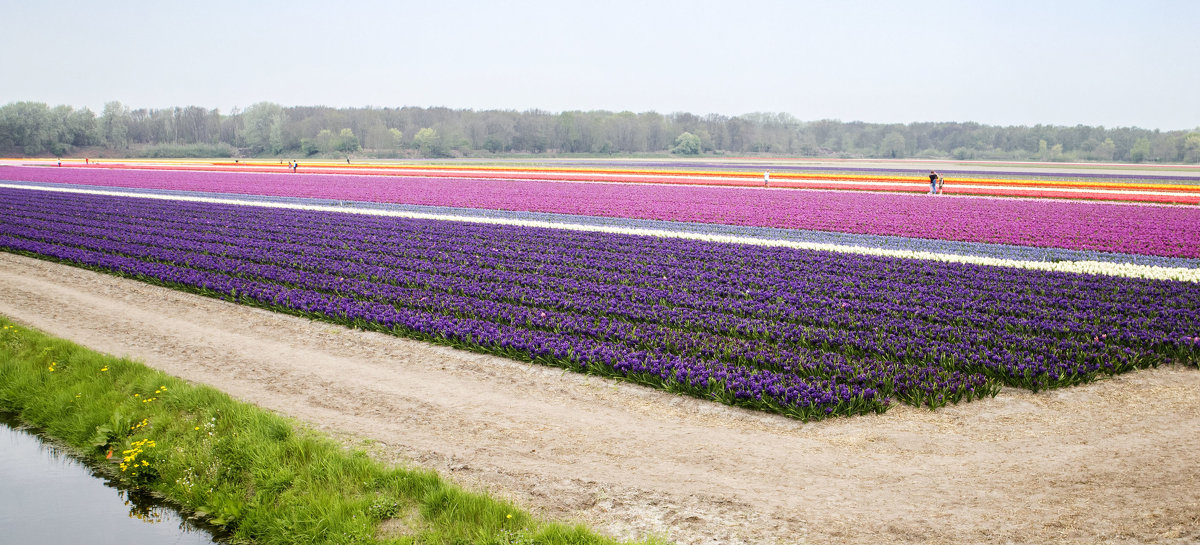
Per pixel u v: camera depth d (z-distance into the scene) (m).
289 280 25.97
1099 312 20.56
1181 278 25.14
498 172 91.06
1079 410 13.98
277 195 59.72
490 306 21.89
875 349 17.27
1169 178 84.06
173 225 40.62
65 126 186.62
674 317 20.34
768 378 15.48
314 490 11.53
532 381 16.39
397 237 35.81
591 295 23.52
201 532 11.30
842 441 13.03
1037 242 33.91
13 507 11.90
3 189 64.75
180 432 13.70
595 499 11.21
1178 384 15.17
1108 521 10.01
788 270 27.27
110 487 12.62
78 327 21.12
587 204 51.28
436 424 14.05
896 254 30.41
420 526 10.68
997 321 19.53
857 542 9.84
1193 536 9.57
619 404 15.01
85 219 43.25
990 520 10.19
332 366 17.58
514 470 12.13
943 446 12.66
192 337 20.09
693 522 10.51
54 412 14.88
